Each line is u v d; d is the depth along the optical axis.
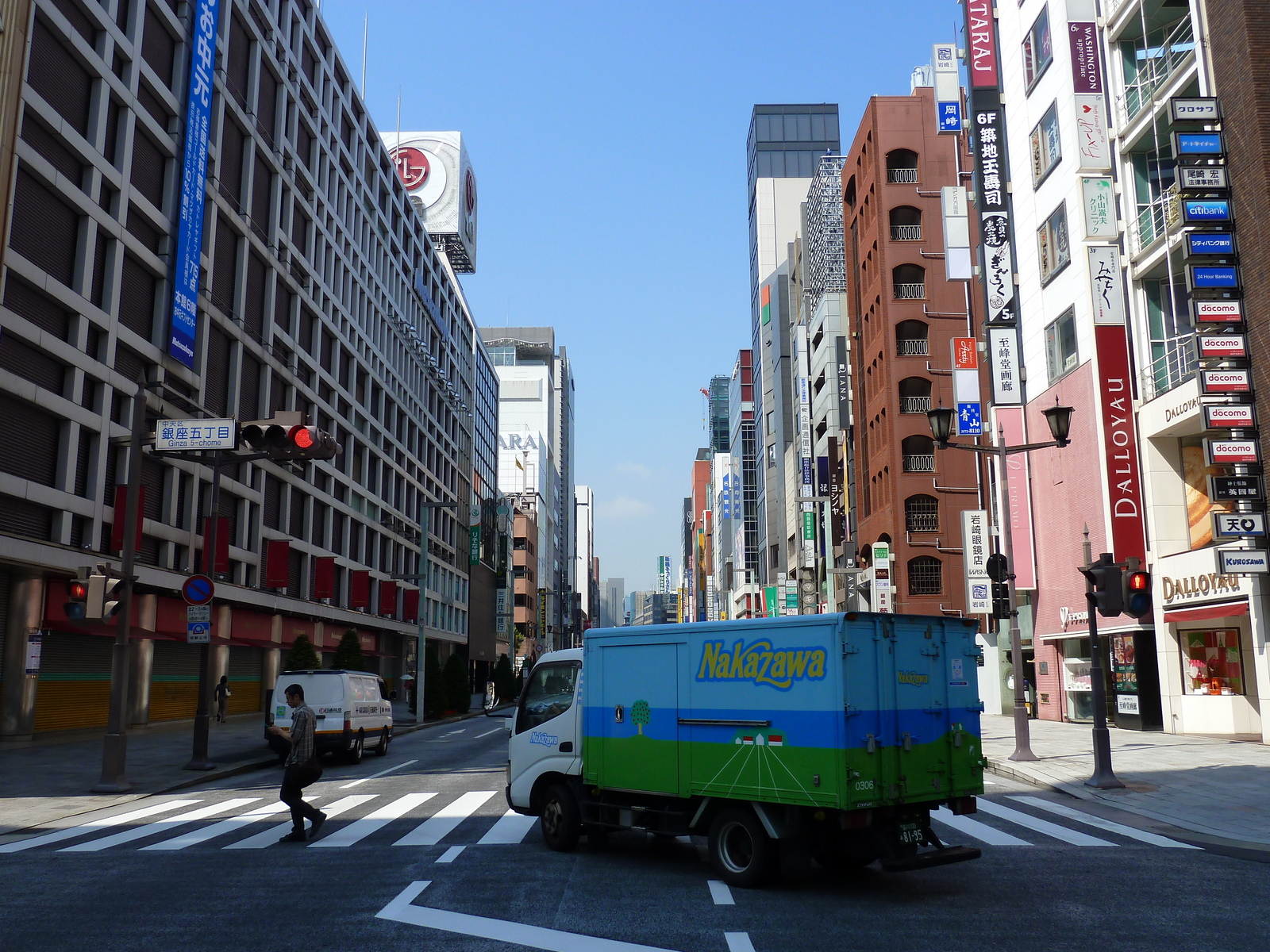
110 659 30.86
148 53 32.38
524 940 7.08
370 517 59.75
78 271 27.88
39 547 24.97
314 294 49.84
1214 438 22.56
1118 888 8.88
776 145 148.12
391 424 65.62
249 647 42.66
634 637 10.56
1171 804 13.81
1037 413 33.34
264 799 16.17
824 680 8.74
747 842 9.22
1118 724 27.81
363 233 60.25
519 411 176.00
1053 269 31.52
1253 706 23.48
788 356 93.69
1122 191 28.11
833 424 66.62
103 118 28.95
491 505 101.50
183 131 33.88
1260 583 21.28
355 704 23.08
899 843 8.91
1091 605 16.09
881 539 53.66
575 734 11.22
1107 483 26.86
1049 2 31.30
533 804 11.62
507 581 108.62
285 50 45.22
